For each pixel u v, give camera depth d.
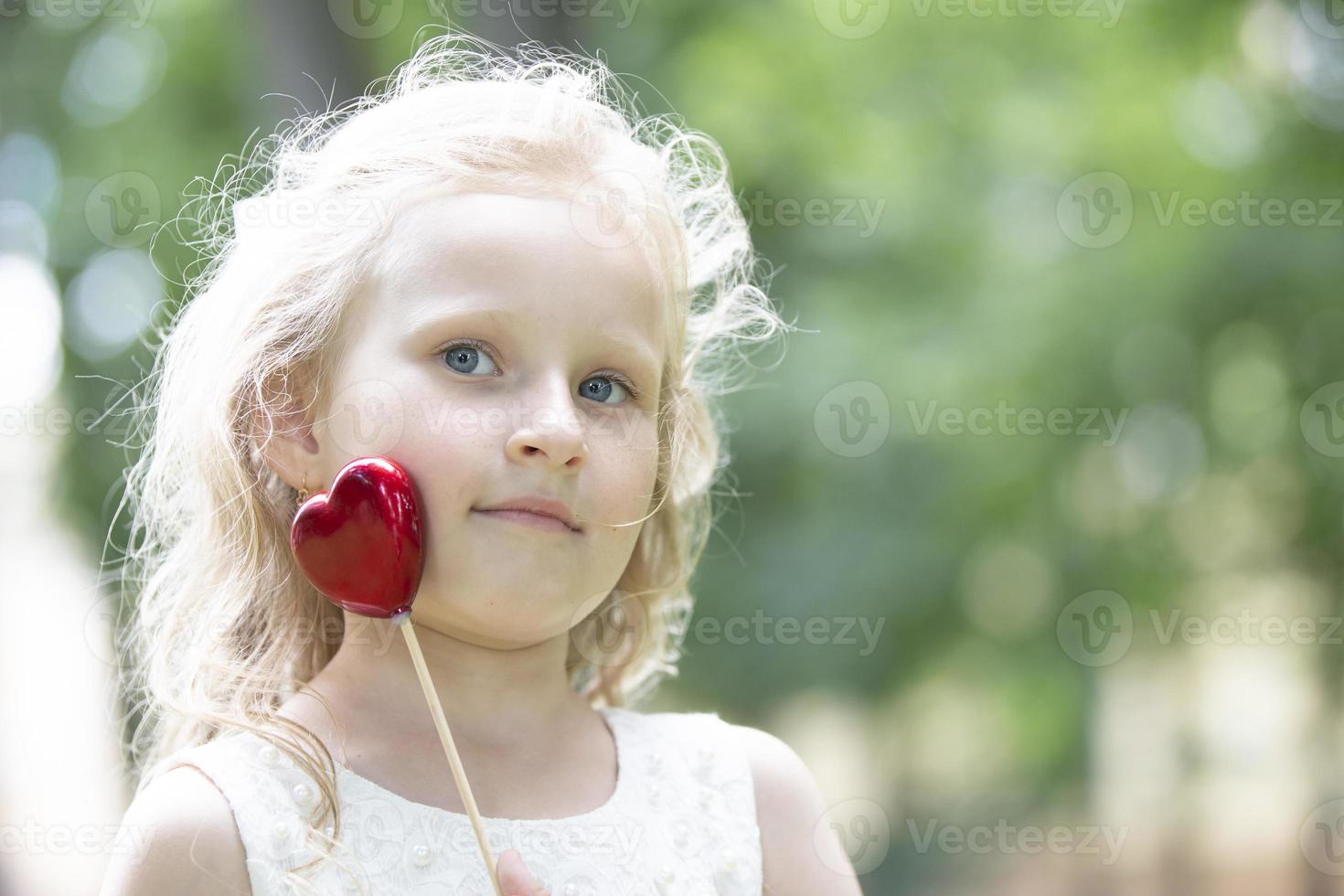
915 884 8.70
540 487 1.72
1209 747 9.75
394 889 1.70
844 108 7.14
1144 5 7.11
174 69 6.70
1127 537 7.75
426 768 1.79
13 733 7.75
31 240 6.69
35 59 6.93
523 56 2.71
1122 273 7.06
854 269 7.26
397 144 1.87
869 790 8.68
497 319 1.74
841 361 6.79
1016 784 8.91
